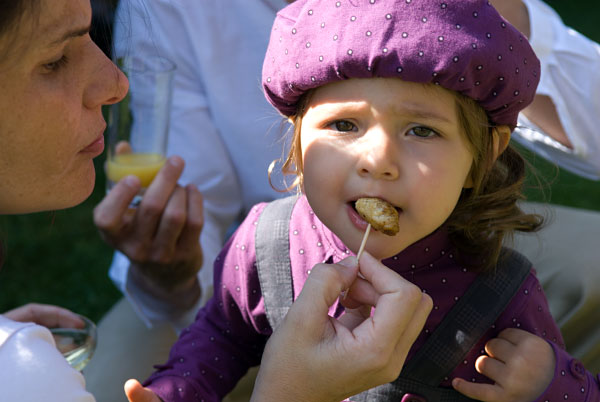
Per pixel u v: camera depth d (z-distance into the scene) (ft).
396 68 4.00
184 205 6.50
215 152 8.16
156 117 6.98
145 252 6.65
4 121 3.72
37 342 3.49
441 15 4.03
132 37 7.28
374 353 3.86
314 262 5.16
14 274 13.01
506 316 4.96
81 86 4.00
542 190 5.52
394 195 4.15
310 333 3.98
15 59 3.60
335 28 4.15
